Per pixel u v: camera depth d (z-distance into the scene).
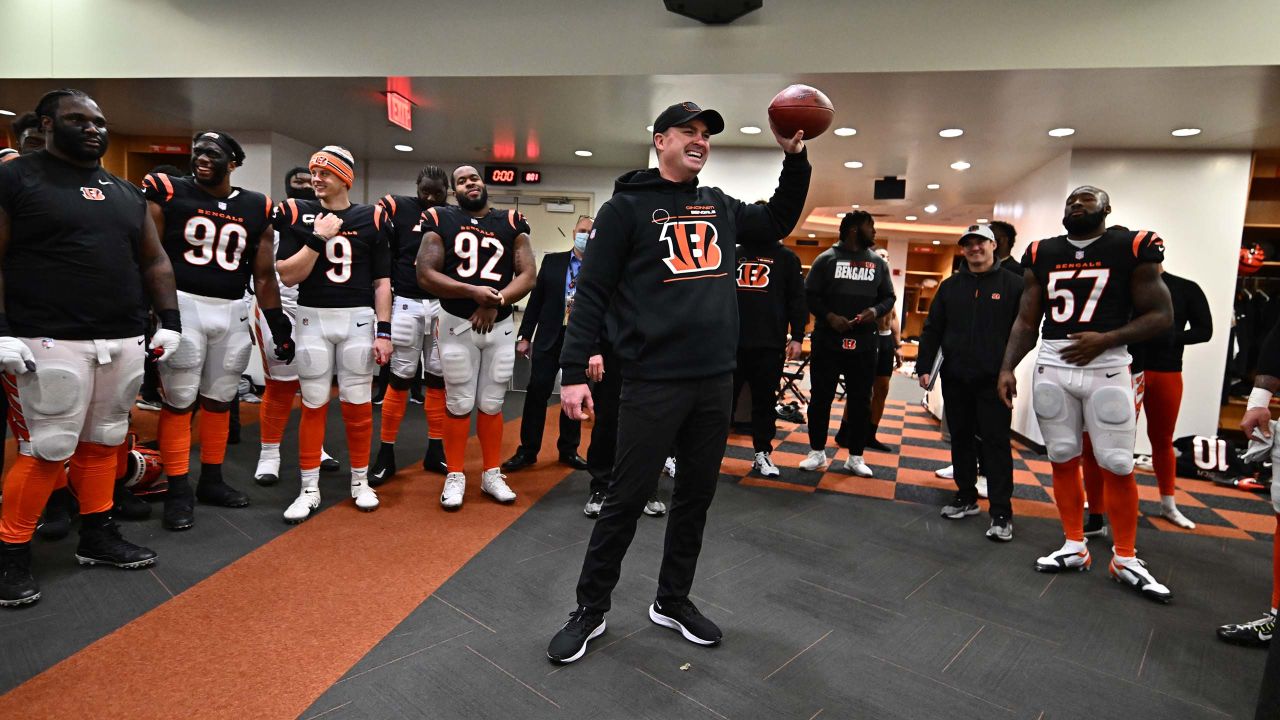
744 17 4.04
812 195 8.76
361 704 1.63
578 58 4.25
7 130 6.30
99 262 2.11
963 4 3.78
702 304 1.80
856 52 3.92
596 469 3.13
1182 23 3.55
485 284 3.03
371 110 5.40
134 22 4.70
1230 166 5.20
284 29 4.55
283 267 2.70
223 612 2.06
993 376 3.11
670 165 1.85
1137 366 3.22
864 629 2.15
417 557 2.54
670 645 1.98
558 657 1.83
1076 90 3.99
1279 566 2.12
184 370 2.69
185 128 6.35
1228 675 1.96
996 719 1.70
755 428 4.06
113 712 1.56
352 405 3.01
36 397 2.03
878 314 3.98
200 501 3.00
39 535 2.55
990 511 3.12
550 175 7.59
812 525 3.18
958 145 5.47
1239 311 5.65
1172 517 3.48
